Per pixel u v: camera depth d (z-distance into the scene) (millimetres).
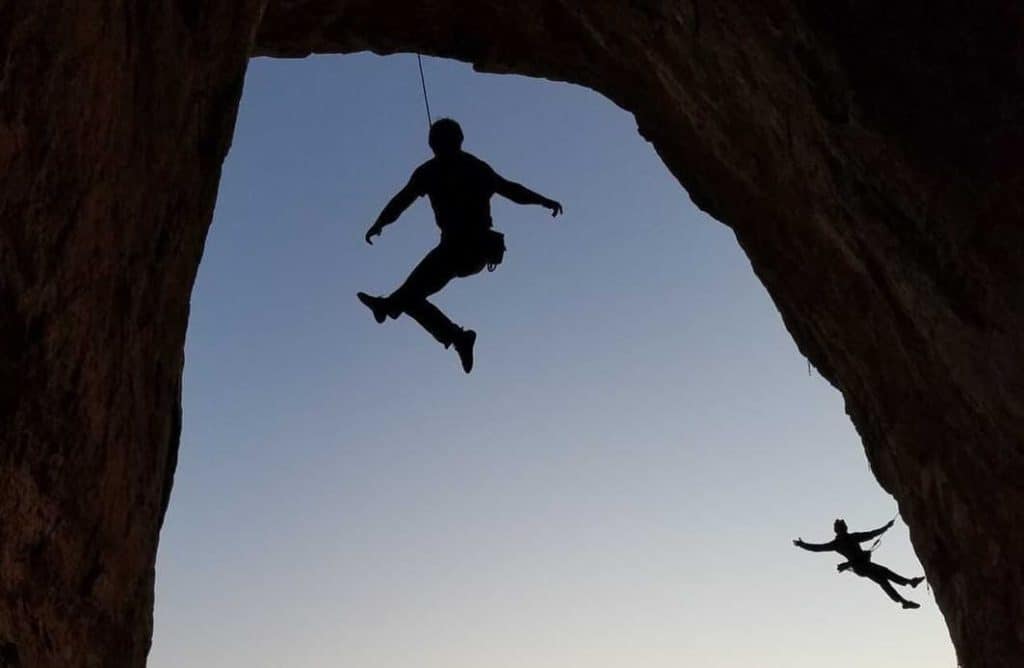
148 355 6102
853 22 8961
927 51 8750
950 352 9656
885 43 8891
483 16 13047
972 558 10656
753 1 9352
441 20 13180
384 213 8586
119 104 5379
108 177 5312
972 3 8531
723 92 10891
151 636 6309
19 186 4582
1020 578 9812
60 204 4887
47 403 4887
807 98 9555
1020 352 8703
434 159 8695
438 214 8617
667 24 10820
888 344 10867
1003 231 8609
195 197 6652
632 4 11016
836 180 9992
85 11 4910
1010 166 8453
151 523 6184
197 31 6348
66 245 4965
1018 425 9117
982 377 9328
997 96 8492
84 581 5305
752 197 12031
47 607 4918
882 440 12031
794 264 12102
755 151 11172
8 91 4434
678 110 12133
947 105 8727
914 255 9484
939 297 9367
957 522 10750
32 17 4516
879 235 9805
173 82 6082
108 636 5586
